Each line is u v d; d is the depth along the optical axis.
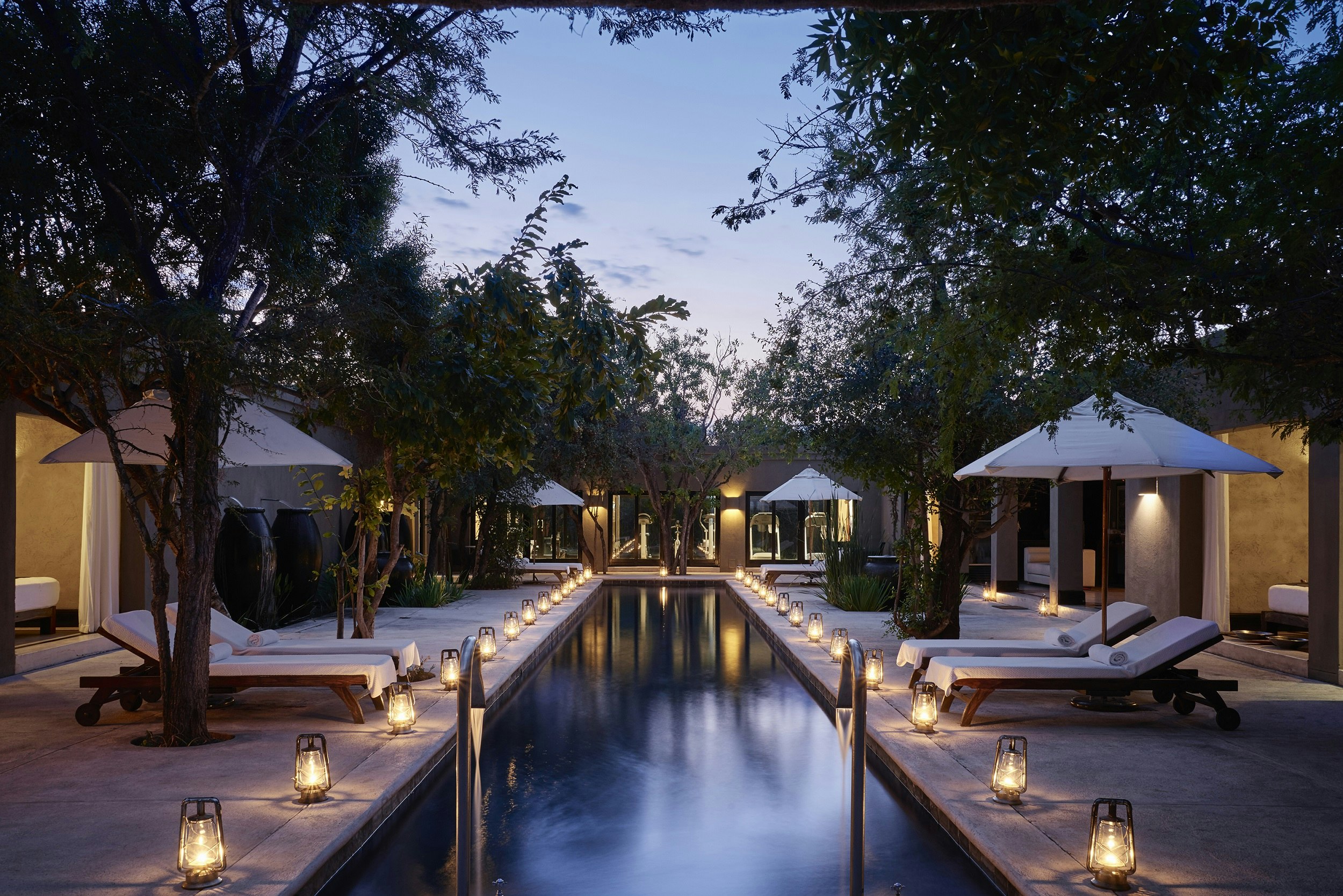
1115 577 19.39
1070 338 5.37
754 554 29.84
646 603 21.31
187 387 6.87
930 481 12.78
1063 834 5.10
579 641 14.98
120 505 12.73
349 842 5.15
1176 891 4.31
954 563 13.39
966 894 4.78
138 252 6.87
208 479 7.16
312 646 9.01
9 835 4.98
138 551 12.77
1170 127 3.62
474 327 7.39
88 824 5.16
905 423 12.27
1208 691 7.81
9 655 10.17
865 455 12.33
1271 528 13.25
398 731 7.42
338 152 8.96
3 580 10.09
